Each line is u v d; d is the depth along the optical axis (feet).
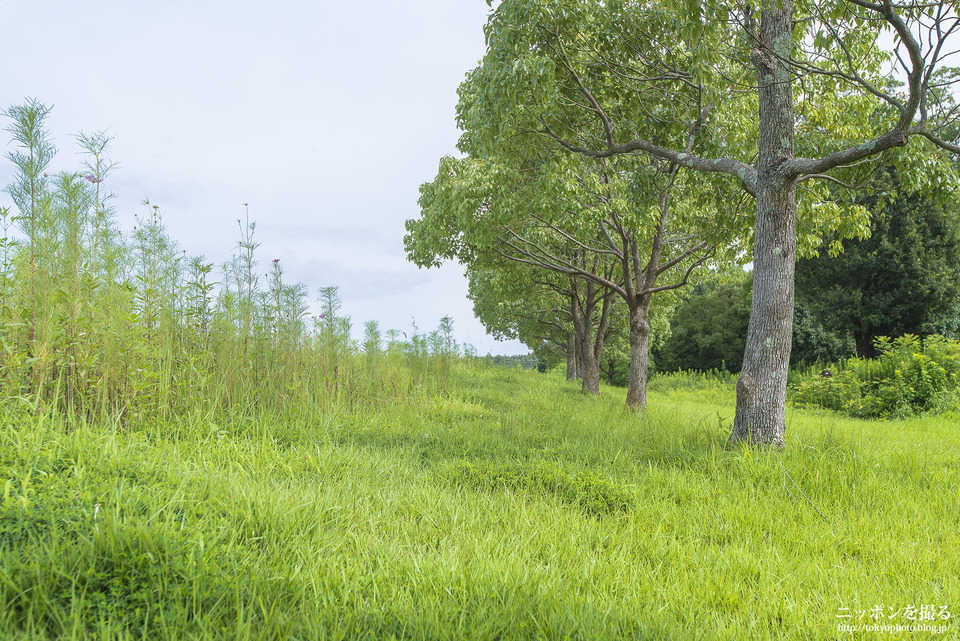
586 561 9.85
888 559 11.17
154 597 6.91
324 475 14.23
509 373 63.46
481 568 8.86
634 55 25.93
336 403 23.88
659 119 27.22
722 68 27.35
